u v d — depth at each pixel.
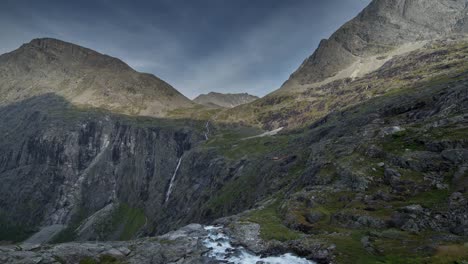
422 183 48.66
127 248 49.12
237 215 73.06
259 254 46.91
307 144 148.75
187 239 53.25
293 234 50.28
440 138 55.97
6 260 40.19
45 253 43.41
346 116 174.88
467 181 43.19
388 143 66.25
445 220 38.28
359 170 61.50
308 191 66.88
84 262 43.59
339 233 44.78
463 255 29.36
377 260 33.91
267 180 125.06
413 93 138.88
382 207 47.72
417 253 32.97
